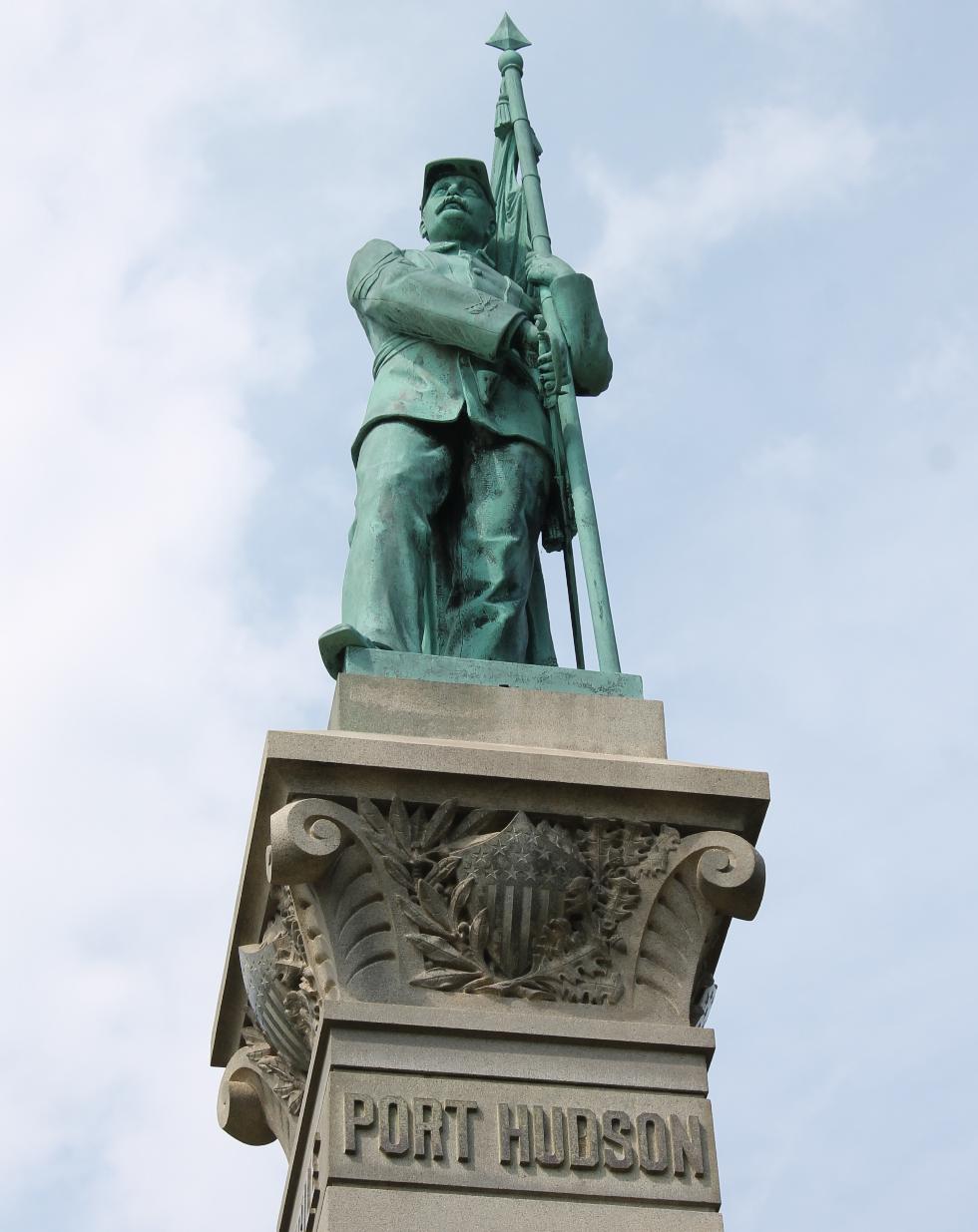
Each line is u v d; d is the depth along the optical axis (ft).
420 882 37.06
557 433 44.78
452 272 46.29
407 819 37.42
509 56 52.06
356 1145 34.94
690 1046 36.60
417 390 44.21
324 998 36.37
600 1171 35.37
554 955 37.14
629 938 37.47
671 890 37.73
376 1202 34.45
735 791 38.29
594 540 42.50
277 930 38.42
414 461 43.32
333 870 36.96
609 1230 34.78
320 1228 34.63
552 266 46.47
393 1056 35.78
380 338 45.62
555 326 44.88
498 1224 34.58
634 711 39.96
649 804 38.11
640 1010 37.09
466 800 37.65
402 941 36.76
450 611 43.24
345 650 40.45
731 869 37.58
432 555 43.52
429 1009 36.22
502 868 37.04
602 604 41.75
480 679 40.32
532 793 37.86
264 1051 40.37
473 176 48.21
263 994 38.19
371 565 42.06
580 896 37.32
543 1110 35.70
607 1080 36.17
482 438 44.19
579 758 38.09
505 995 36.73
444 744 37.93
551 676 40.60
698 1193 35.37
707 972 38.27
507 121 51.29
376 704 39.17
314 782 37.42
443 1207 34.60
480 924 36.91
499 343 44.04
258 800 38.01
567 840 37.63
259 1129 40.81
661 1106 36.11
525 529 43.91
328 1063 35.73
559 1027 36.37
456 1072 35.78
